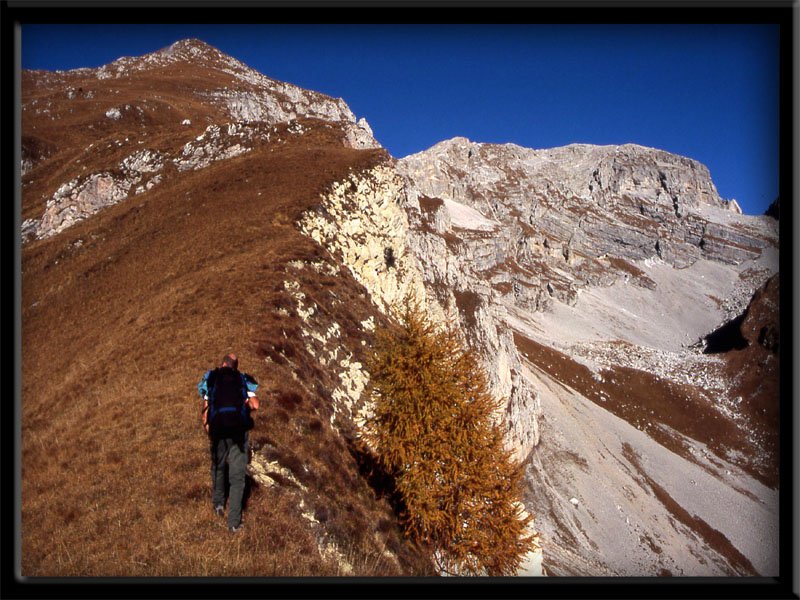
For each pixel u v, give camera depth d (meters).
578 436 134.88
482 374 18.91
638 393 178.25
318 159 57.12
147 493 11.20
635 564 93.81
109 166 78.88
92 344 33.12
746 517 116.38
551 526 97.44
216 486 10.45
